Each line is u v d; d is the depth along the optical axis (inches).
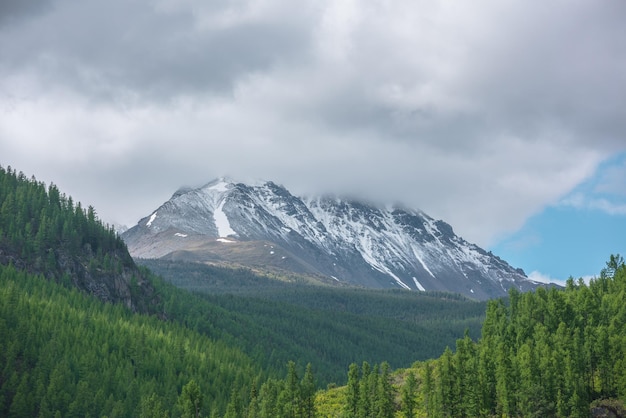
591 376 6599.4
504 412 6289.4
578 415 6033.5
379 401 6633.9
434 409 6555.1
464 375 6550.2
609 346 6530.5
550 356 6486.2
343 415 7022.6
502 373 6343.5
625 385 6181.1
